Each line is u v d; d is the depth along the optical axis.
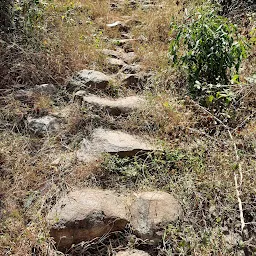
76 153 2.90
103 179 2.69
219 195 2.57
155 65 4.09
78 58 4.05
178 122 3.21
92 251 2.25
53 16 4.63
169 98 3.49
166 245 2.24
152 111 3.29
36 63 3.81
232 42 3.38
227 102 3.16
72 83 3.66
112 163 2.74
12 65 3.75
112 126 3.21
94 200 2.39
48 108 3.34
